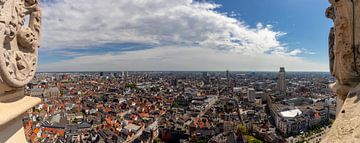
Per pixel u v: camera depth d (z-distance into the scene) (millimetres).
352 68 5633
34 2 5801
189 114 160125
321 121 147000
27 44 5516
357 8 5512
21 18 5395
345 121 3381
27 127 76000
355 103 3650
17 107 5273
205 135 114375
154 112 165875
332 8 6566
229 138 107000
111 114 157750
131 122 138375
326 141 3229
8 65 4922
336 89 5883
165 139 123438
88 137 111000
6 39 4918
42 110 133750
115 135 112438
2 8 4762
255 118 149125
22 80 5402
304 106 186625
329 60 6750
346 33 5668
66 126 119375
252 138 112625
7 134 5137
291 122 134000
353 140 2896
